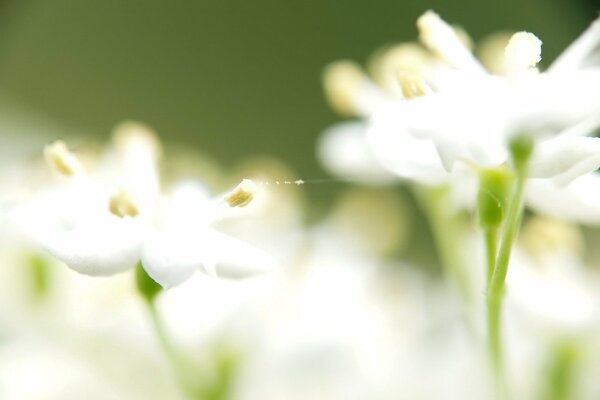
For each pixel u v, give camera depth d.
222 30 0.13
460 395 0.08
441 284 0.08
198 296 0.07
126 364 0.07
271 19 0.12
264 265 0.06
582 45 0.06
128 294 0.07
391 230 0.08
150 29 0.13
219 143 0.12
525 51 0.06
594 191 0.07
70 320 0.07
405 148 0.06
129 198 0.06
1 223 0.07
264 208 0.07
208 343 0.07
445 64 0.07
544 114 0.06
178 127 0.12
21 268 0.07
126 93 0.12
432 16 0.06
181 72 0.12
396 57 0.07
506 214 0.06
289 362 0.07
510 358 0.07
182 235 0.06
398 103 0.06
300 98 0.12
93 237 0.06
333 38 0.12
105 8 0.12
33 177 0.07
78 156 0.07
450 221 0.07
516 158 0.06
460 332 0.08
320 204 0.11
